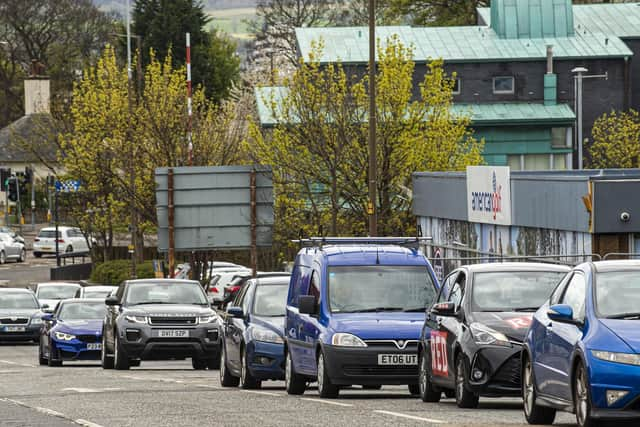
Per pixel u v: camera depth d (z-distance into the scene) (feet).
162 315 214.28
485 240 285.02
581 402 92.53
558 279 127.13
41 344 250.57
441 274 314.96
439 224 317.63
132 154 411.54
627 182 225.97
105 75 469.57
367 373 137.49
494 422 104.37
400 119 338.13
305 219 340.80
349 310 143.43
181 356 214.28
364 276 146.51
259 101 485.15
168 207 334.65
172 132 419.54
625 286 96.53
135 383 174.19
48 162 527.40
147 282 225.35
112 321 220.43
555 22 499.51
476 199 286.05
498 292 125.08
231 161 415.23
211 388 163.12
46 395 148.25
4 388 166.40
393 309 144.05
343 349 137.18
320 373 140.56
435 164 346.95
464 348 120.06
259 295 169.99
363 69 484.74
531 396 103.81
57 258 584.40
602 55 482.28
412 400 136.77
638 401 88.53
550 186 244.22
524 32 499.10
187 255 408.67
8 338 327.47
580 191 230.07
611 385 88.79
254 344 161.48
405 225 345.31
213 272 450.30
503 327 119.03
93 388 161.68
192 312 215.92
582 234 232.32
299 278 154.61
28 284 549.54
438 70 357.61
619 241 227.61
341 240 157.79
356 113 336.70
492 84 485.56
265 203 334.44
